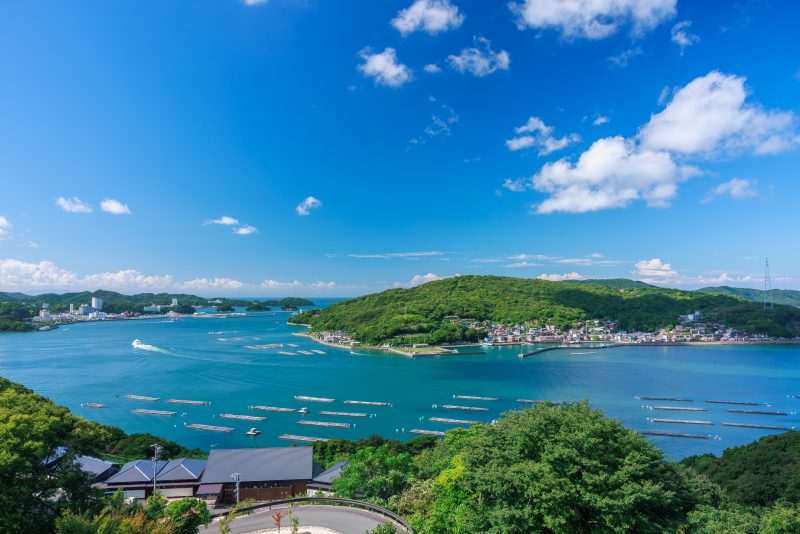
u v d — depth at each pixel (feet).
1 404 155.02
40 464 125.59
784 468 223.71
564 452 110.52
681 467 176.24
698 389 612.29
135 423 463.01
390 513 139.44
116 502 123.95
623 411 504.84
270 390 619.67
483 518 116.98
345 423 466.29
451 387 640.17
